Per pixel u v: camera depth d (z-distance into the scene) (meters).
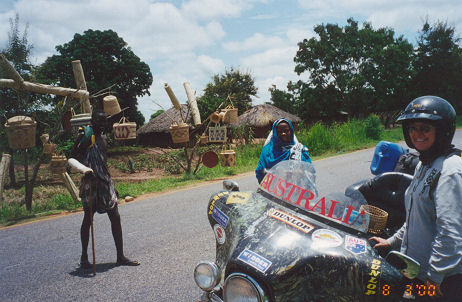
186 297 3.60
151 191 10.16
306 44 48.41
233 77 42.84
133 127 8.41
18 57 13.99
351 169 11.27
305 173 2.54
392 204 3.14
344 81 45.88
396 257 1.83
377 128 24.00
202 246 5.08
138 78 38.31
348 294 1.92
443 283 1.92
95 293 3.72
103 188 4.24
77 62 8.77
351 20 48.12
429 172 2.00
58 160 8.17
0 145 13.60
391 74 45.50
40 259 4.77
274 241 2.09
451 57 47.88
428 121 1.98
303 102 50.12
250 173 12.88
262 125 31.95
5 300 3.61
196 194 9.11
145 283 3.94
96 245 5.28
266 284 1.88
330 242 2.06
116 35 37.47
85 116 7.94
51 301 3.57
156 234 5.72
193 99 12.20
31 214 7.80
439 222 1.87
